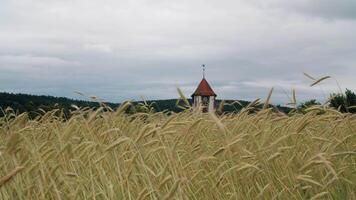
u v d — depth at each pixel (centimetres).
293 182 533
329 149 575
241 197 518
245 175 539
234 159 568
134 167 495
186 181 468
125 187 482
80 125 621
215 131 695
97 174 521
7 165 514
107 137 605
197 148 581
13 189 484
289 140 630
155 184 481
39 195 462
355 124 711
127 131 662
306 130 625
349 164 588
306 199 541
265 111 675
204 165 595
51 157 475
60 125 700
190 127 543
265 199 521
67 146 487
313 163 459
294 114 694
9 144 433
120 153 535
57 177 488
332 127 682
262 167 545
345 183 567
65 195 484
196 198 488
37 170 464
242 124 668
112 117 652
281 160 564
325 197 532
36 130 699
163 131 511
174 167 460
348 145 634
